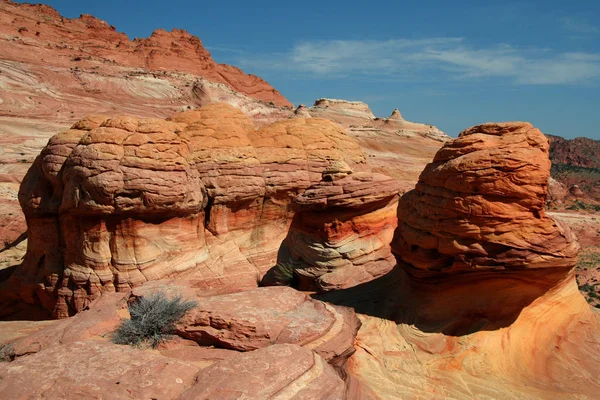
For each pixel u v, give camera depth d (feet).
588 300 68.80
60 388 23.31
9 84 236.43
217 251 68.85
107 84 292.40
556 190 237.45
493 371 31.78
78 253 56.03
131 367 25.32
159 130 59.98
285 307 34.09
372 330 37.17
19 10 364.17
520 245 32.14
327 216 54.70
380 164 213.46
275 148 81.20
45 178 60.08
